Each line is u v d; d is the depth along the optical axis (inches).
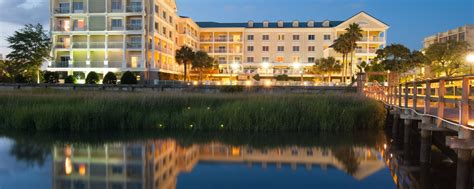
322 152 609.0
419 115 506.0
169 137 717.9
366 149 632.4
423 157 491.2
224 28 3147.1
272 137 725.9
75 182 436.5
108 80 1990.7
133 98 847.7
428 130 484.1
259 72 3070.9
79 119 754.8
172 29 2699.3
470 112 507.2
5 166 502.0
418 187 419.2
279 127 778.2
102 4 2266.2
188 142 679.1
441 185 424.2
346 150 625.0
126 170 493.0
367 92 1243.8
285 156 581.0
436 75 2400.3
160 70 2335.1
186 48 2482.8
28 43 2176.4
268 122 774.5
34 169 489.1
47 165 510.6
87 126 759.7
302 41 3112.7
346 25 3002.0
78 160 540.4
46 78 2069.4
